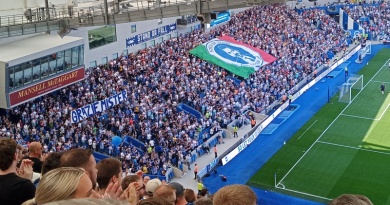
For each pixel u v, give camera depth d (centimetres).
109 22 4588
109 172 861
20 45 4775
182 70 6444
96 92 5306
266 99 6688
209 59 6894
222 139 5628
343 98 7125
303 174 4931
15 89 4350
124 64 5997
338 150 5491
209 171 4984
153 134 5141
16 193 750
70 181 512
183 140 5203
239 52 7325
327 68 8425
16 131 4328
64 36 5141
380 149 5459
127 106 5381
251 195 596
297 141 5775
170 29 7056
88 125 4853
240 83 6744
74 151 805
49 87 4750
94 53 5788
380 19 10719
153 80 5972
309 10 10294
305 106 6912
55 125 4650
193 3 3997
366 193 4512
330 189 4616
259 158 5350
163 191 920
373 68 8612
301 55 8388
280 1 3625
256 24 8675
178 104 5856
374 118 6412
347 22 10562
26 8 5453
